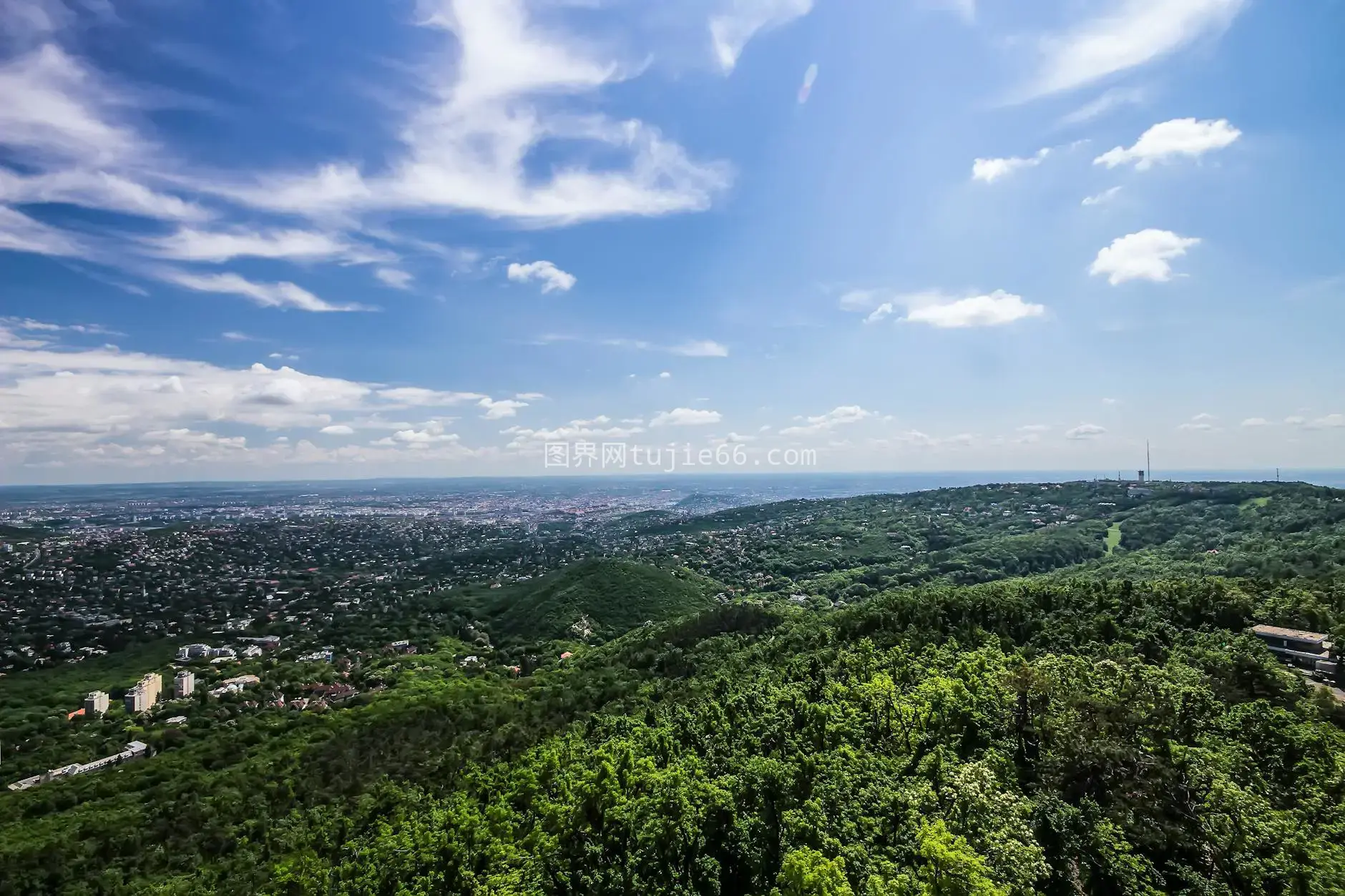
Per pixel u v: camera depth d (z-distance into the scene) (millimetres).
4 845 85750
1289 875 36938
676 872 48031
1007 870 38219
